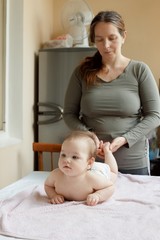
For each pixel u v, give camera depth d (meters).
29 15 2.21
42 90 2.41
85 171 1.02
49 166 2.38
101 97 1.41
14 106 2.13
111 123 1.41
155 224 0.82
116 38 1.36
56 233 0.76
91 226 0.80
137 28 2.71
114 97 1.39
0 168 1.85
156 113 1.39
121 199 1.04
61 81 2.37
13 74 2.11
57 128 2.39
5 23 2.05
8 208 0.94
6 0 2.04
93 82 1.43
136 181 1.29
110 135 1.40
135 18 2.71
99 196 0.98
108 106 1.40
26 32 2.16
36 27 2.38
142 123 1.37
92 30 1.41
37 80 2.45
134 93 1.40
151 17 2.68
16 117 2.13
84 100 1.45
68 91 1.55
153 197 1.08
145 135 1.41
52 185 1.07
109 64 1.42
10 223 0.82
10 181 1.99
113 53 1.38
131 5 2.71
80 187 1.00
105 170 1.06
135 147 1.41
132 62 1.42
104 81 1.42
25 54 2.15
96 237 0.74
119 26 1.36
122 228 0.79
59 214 0.89
